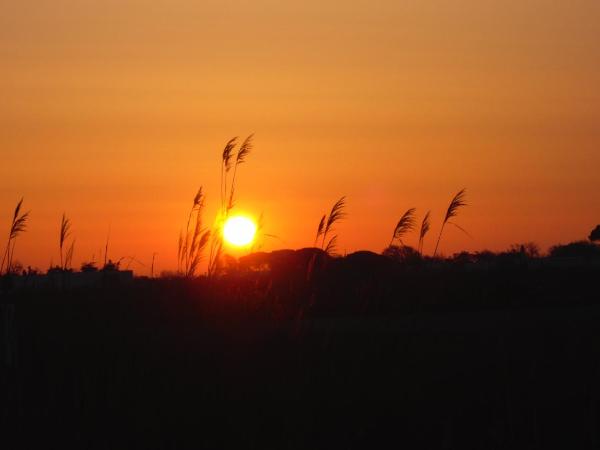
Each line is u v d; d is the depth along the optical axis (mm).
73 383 14984
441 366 16031
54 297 21875
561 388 15070
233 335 17953
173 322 20500
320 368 15828
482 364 16078
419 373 15766
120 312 21016
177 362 16031
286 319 21469
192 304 21922
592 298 28344
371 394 14859
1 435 13180
